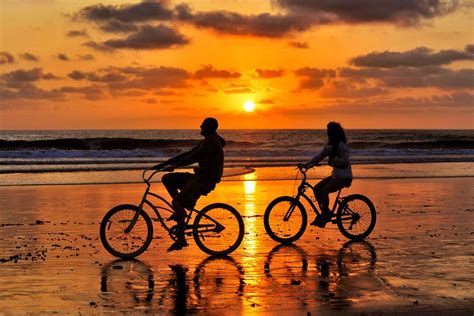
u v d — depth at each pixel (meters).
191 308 11.30
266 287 12.93
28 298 12.01
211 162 16.48
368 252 17.03
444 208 27.44
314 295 12.23
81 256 16.47
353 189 36.88
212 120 16.64
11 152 77.88
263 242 18.83
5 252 17.00
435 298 11.96
